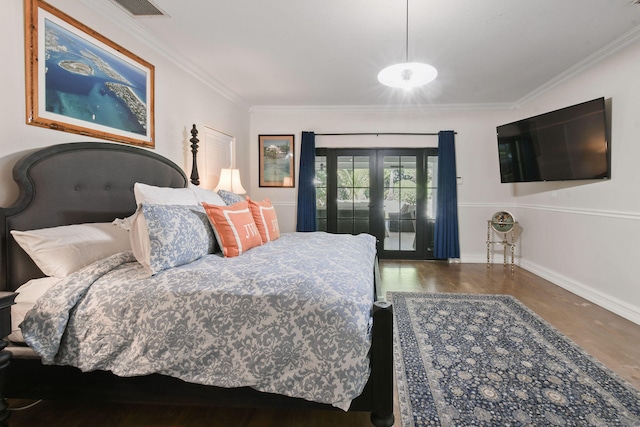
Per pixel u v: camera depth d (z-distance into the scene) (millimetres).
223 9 2223
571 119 3146
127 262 1601
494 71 3352
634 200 2584
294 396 1192
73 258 1493
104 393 1354
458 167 4762
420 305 2914
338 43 2732
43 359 1283
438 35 2584
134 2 2135
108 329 1303
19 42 1630
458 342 2193
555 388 1679
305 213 4812
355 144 4871
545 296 3172
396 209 4969
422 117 4777
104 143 2043
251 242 2076
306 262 1631
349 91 4051
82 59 1979
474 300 3049
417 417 1469
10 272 1497
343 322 1195
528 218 4258
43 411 1539
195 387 1305
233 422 1477
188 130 3174
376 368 1240
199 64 3182
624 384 1710
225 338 1247
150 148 2602
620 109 2732
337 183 4996
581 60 3074
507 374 1812
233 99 4219
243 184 4664
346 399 1151
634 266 2580
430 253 4949
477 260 4793
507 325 2467
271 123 4898
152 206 1584
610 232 2826
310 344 1202
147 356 1259
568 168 3223
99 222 1967
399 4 2152
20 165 1557
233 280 1364
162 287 1342
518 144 3889
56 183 1714
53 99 1801
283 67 3264
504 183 4363
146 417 1506
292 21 2379
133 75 2406
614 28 2471
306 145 4789
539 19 2340
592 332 2350
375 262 2523
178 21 2379
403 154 4902
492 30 2504
